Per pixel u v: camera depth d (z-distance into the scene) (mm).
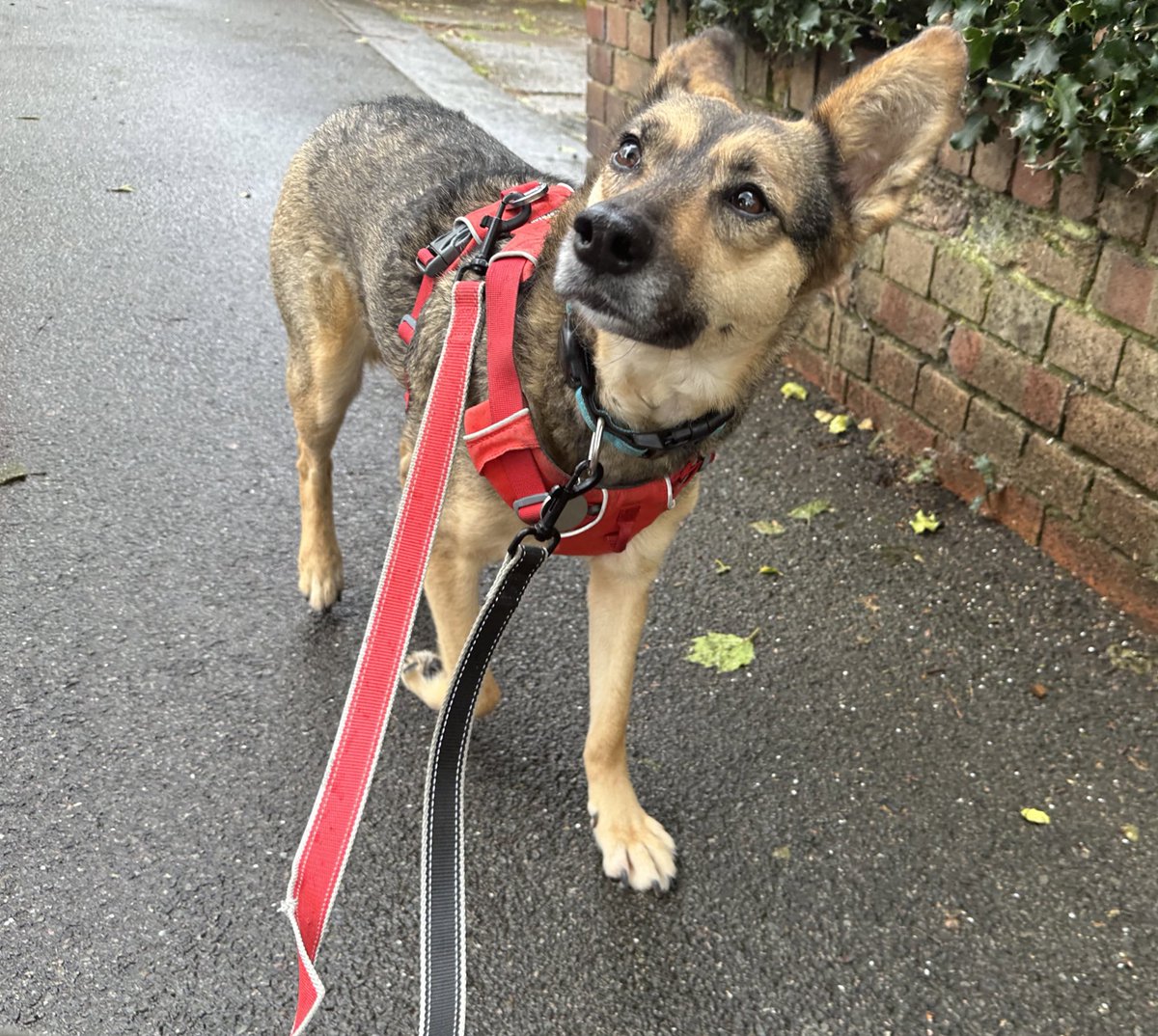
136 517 1118
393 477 1252
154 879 749
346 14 3344
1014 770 905
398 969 710
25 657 920
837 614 1077
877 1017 707
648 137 724
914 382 1289
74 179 1927
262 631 991
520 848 808
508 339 697
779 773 893
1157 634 1043
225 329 1517
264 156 2135
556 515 665
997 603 1094
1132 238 991
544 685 967
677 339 657
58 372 1355
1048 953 754
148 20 2982
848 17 1211
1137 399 1015
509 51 3148
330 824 496
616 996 708
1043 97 991
